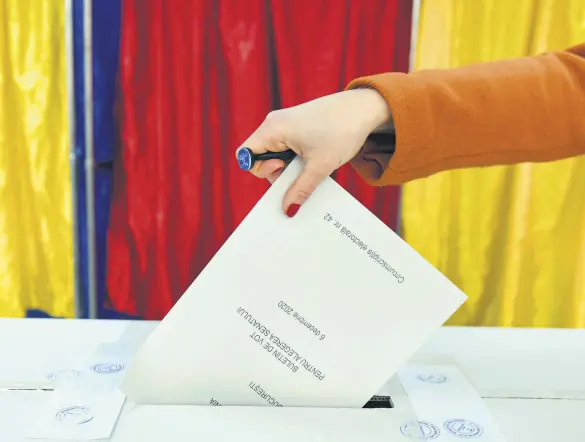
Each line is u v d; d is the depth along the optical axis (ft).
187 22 4.70
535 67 1.63
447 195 5.14
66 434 1.36
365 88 1.53
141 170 4.99
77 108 4.95
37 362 1.80
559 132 1.62
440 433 1.44
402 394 1.60
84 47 4.81
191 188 4.99
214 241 5.16
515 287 5.26
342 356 1.42
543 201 5.19
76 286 5.26
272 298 1.38
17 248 5.21
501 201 5.16
